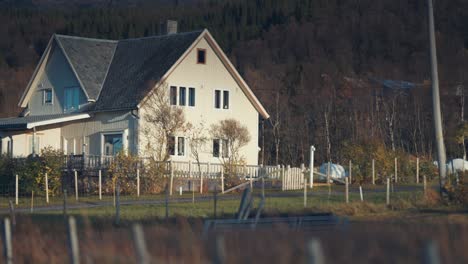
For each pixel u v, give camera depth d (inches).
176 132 5802.2
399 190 4822.8
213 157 6003.9
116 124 5920.3
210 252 1964.8
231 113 6161.4
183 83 5935.0
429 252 1269.7
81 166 5187.0
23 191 5049.2
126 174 5004.9
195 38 6003.9
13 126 5974.4
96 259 2071.9
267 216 3088.1
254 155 6284.5
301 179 5211.6
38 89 6624.0
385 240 1962.4
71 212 3794.3
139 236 1692.9
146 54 6338.6
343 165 5876.0
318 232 2336.4
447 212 3334.2
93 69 6348.4
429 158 6820.9
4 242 2338.8
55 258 2256.4
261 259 1784.0
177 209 3774.6
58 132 6289.4
